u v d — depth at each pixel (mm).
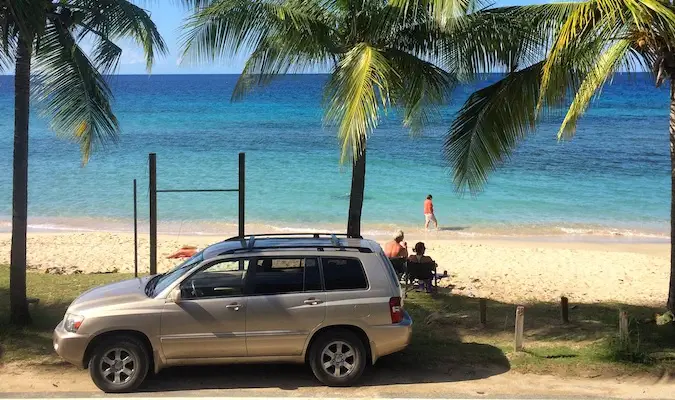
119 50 9359
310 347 6938
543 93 7801
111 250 17547
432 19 8969
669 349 8266
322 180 31875
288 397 6590
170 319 6715
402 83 9680
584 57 7832
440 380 7203
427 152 41719
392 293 7000
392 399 6566
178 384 6992
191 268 7051
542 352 8141
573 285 14273
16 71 8773
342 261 7086
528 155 41094
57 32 8961
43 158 38062
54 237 19578
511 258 17578
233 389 6844
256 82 10852
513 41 9359
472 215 24875
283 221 23516
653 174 34312
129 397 6566
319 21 9586
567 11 8672
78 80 9367
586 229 22844
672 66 8164
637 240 21156
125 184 30656
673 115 8945
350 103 8258
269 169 35156
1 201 27141
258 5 8922
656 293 13492
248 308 6809
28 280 12773
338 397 6613
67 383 7055
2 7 7770
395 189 29781
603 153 41656
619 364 7676
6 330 8805
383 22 9602
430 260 12109
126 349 6699
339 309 6859
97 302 6844
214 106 79438
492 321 10000
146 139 48531
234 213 24656
